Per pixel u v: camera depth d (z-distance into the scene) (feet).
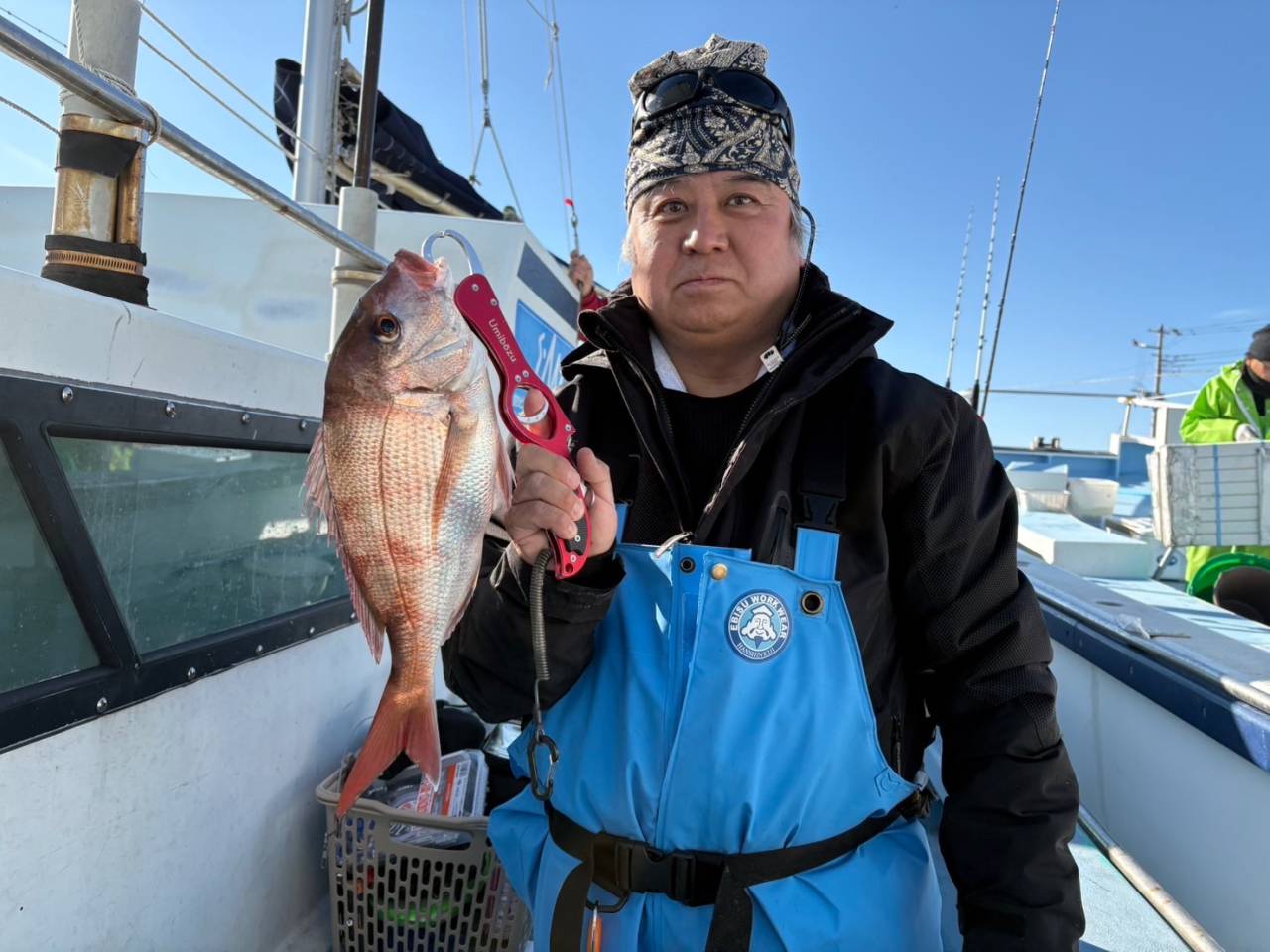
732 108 4.19
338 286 7.91
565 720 4.24
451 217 11.51
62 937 4.10
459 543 3.92
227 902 5.45
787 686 3.80
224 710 5.37
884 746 4.17
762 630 3.81
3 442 3.73
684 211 4.32
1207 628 9.07
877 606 4.09
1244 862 6.69
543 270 12.97
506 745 8.53
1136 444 27.22
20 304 3.76
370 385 3.76
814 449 4.09
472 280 3.97
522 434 3.76
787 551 3.96
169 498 4.89
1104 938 5.71
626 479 4.46
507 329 3.94
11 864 3.81
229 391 5.32
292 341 11.47
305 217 6.22
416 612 3.87
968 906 4.00
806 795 3.80
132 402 4.40
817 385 4.00
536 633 3.68
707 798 3.80
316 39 12.64
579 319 4.40
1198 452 12.63
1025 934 3.77
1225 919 6.88
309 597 6.58
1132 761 8.45
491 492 4.03
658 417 4.34
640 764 3.89
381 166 14.35
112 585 4.45
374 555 3.84
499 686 4.30
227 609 5.50
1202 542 12.59
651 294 4.41
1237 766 6.88
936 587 4.11
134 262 4.95
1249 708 6.73
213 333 5.15
